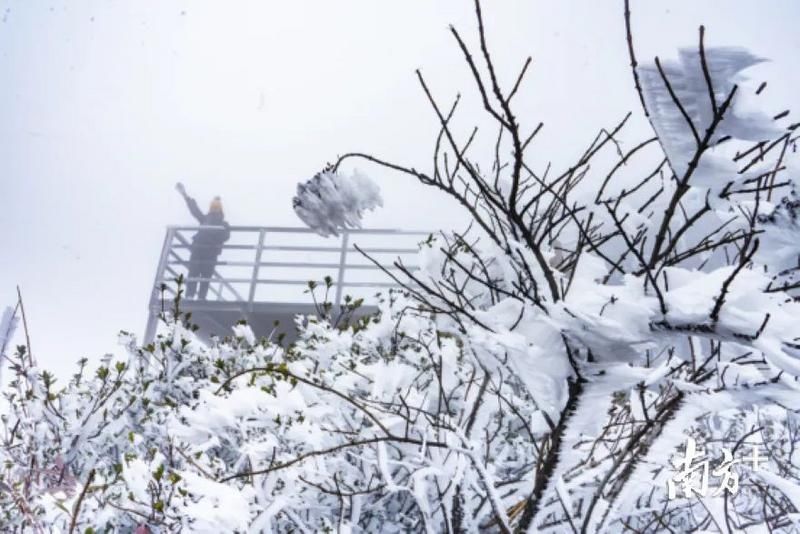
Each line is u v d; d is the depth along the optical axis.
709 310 1.40
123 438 3.41
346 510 2.73
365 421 2.84
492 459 3.00
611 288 1.59
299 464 2.45
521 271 1.87
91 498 2.61
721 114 1.19
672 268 1.57
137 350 3.95
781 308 1.40
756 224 1.49
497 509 1.97
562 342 1.60
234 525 2.09
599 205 1.70
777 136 1.20
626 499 2.34
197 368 4.05
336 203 1.63
